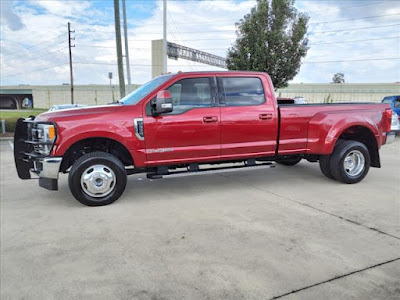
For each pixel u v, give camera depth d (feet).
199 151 17.60
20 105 297.94
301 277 9.67
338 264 10.41
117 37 60.44
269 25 55.36
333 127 19.43
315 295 8.79
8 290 9.18
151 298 8.75
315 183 20.93
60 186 20.76
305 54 56.49
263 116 18.56
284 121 19.04
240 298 8.68
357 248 11.56
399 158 30.99
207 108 17.62
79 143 16.78
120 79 61.21
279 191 19.07
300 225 13.74
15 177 23.43
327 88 149.79
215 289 9.10
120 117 16.28
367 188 19.60
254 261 10.64
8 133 54.80
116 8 59.52
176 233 13.00
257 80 18.79
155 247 11.77
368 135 21.15
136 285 9.36
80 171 15.98
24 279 9.73
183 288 9.18
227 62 59.57
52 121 15.57
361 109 20.67
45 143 15.58
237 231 13.12
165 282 9.48
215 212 15.46
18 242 12.32
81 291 9.09
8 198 18.11
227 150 18.17
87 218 14.83
